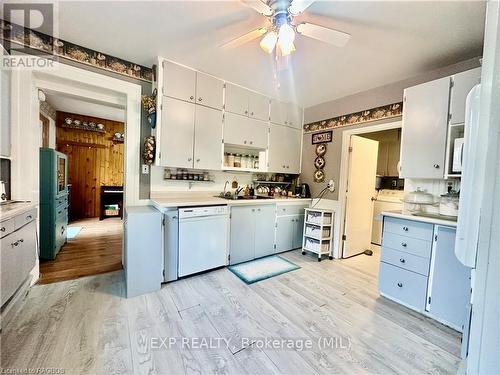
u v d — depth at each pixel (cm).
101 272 255
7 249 159
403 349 156
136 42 214
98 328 165
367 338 166
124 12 173
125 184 259
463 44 196
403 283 209
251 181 375
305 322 181
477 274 49
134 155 259
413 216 203
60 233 319
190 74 262
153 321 175
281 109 361
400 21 170
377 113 292
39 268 252
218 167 294
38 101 223
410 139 224
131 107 254
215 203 268
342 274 275
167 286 232
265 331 169
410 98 224
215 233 268
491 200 46
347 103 326
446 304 182
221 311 191
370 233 372
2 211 160
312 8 160
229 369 135
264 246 321
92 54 228
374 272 284
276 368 137
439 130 205
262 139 340
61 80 224
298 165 392
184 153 264
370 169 364
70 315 178
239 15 175
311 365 140
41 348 144
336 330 173
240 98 310
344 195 333
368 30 182
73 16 180
